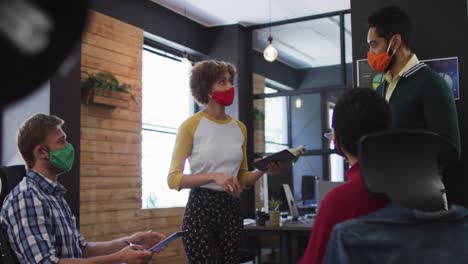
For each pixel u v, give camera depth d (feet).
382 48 7.82
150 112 22.40
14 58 0.89
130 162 19.72
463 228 3.46
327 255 3.51
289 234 13.29
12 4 0.88
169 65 23.76
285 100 27.12
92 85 17.84
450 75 10.39
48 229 6.58
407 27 7.80
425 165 3.75
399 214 3.42
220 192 6.97
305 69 29.86
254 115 25.88
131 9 20.34
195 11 23.30
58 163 6.89
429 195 3.67
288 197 16.11
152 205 21.94
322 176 26.30
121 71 19.62
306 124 26.58
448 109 7.24
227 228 6.99
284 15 24.16
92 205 17.88
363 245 3.37
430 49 10.59
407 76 7.66
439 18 10.55
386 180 3.63
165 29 22.33
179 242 22.02
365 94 4.23
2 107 0.90
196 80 7.29
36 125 6.83
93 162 18.06
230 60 25.05
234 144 7.30
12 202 6.48
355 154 4.22
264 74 27.32
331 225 3.94
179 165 7.03
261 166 7.75
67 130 15.06
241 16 24.21
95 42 18.44
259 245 15.34
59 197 7.10
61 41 0.93
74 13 0.94
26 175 6.96
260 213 13.93
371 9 11.10
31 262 6.27
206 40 25.36
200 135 7.13
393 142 3.69
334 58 29.25
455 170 9.88
